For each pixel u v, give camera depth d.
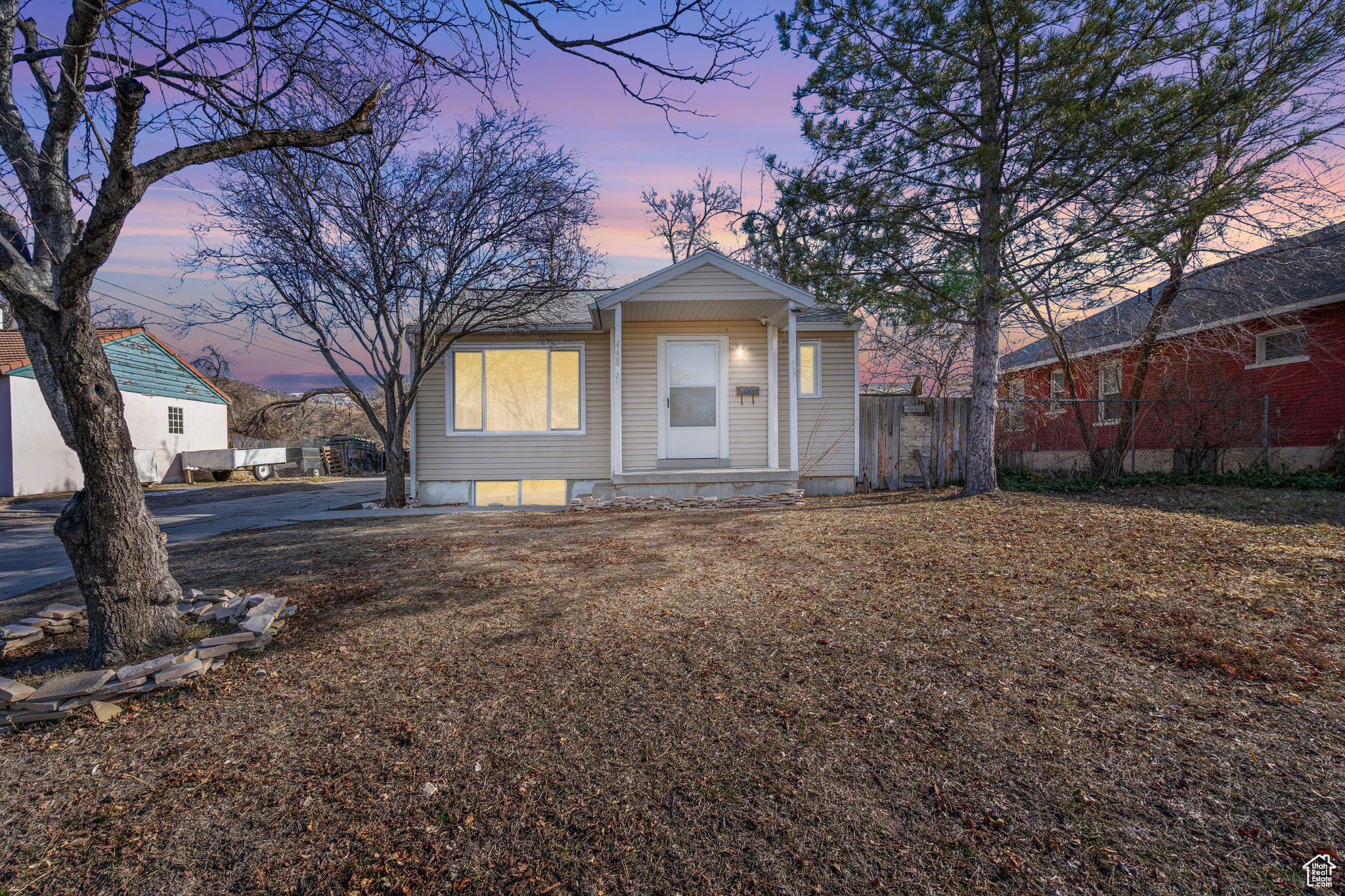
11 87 3.64
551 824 2.20
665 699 3.10
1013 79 8.67
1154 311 12.01
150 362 20.28
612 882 1.92
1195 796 2.23
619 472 10.29
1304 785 2.26
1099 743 2.58
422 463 11.89
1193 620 3.91
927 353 17.66
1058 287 9.58
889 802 2.26
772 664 3.46
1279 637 3.60
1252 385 12.88
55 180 3.72
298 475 25.56
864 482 12.52
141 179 3.07
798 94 9.70
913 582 4.95
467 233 10.75
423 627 4.19
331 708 3.11
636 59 4.25
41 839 2.20
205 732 2.90
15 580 6.02
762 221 10.82
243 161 9.59
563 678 3.37
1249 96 7.89
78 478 17.45
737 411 11.41
